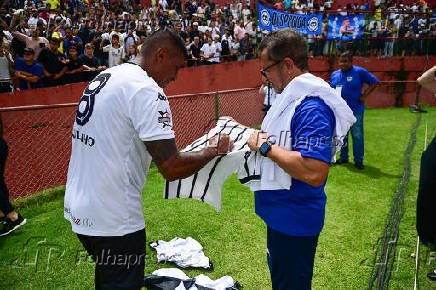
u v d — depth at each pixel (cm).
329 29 948
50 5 978
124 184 135
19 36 601
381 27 999
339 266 262
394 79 998
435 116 838
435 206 241
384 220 336
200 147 167
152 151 130
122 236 138
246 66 820
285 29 136
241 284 242
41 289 238
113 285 144
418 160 529
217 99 581
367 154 567
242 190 418
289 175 135
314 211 141
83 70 594
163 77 146
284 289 153
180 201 383
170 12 1152
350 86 461
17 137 395
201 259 266
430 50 995
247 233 313
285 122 135
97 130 131
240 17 1259
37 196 406
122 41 759
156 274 242
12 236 311
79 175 139
